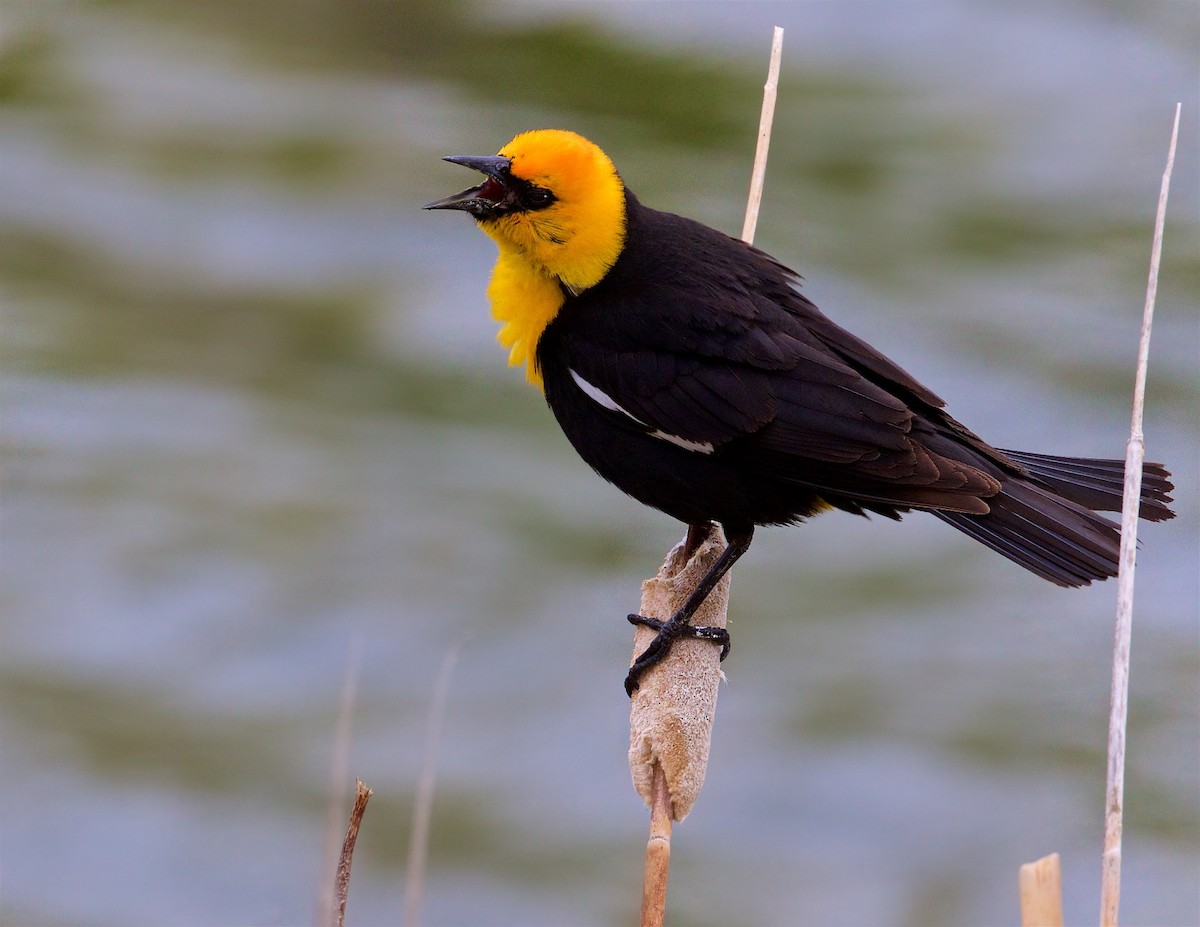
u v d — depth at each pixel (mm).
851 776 12500
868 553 15016
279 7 23578
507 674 13258
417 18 23312
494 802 12312
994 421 15734
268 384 16469
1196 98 21797
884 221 19047
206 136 20672
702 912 11508
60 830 11914
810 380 8016
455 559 14367
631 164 20031
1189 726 13039
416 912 5977
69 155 19844
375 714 12961
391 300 17859
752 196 8562
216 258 18297
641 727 6531
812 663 13641
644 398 8133
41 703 12820
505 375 16891
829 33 23703
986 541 7891
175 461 15266
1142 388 6586
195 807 12086
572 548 14578
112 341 16875
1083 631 13953
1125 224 19078
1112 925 6055
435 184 19766
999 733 12977
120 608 13773
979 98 21984
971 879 11812
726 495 8148
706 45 23234
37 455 15180
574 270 8219
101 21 23625
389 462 15461
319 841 11953
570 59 22703
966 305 17453
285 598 13898
